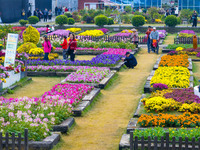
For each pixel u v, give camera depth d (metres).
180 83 14.05
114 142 9.15
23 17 52.59
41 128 8.82
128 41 29.22
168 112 11.02
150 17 52.94
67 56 21.72
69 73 17.33
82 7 70.25
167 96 12.13
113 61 19.38
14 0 50.97
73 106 11.65
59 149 8.67
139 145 8.05
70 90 13.20
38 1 61.75
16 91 14.52
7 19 49.34
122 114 11.58
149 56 24.47
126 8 59.69
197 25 46.72
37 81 16.45
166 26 43.62
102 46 26.70
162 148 7.59
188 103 11.48
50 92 12.86
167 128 9.30
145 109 11.23
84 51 25.19
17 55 16.42
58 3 66.12
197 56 22.38
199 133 8.34
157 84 13.70
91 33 36.84
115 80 16.64
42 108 10.07
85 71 16.84
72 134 9.77
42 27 44.81
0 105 10.30
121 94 14.19
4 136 8.13
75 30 41.72
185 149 7.62
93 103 12.71
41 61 19.56
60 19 44.84
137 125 9.68
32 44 23.48
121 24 49.53
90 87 13.98
